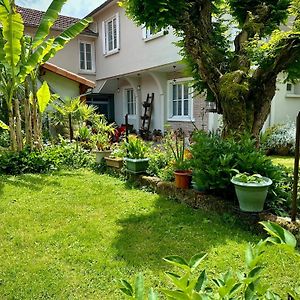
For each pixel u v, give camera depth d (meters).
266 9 4.56
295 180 2.99
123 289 0.90
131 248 2.84
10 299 2.09
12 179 5.70
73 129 8.83
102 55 14.59
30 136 7.00
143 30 11.38
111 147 6.98
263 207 3.35
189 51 4.46
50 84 9.60
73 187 5.14
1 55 5.93
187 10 4.41
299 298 0.90
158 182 4.77
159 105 12.49
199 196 3.96
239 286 0.88
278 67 4.06
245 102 4.21
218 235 3.11
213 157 3.77
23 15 13.42
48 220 3.60
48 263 2.57
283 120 9.44
